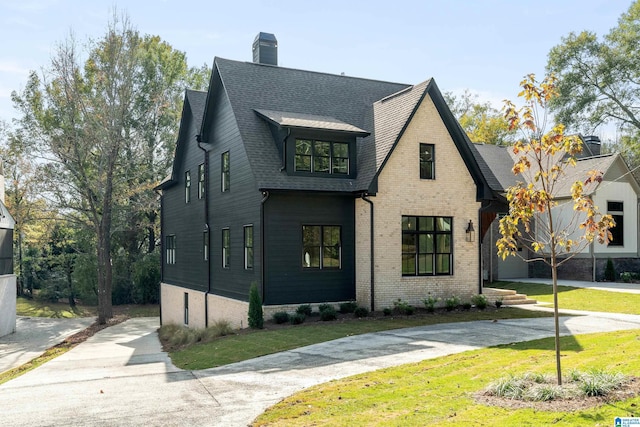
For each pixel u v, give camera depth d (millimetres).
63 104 33719
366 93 23203
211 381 10602
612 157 29984
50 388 10992
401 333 14773
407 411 7461
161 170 40719
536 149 8305
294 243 18172
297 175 18234
